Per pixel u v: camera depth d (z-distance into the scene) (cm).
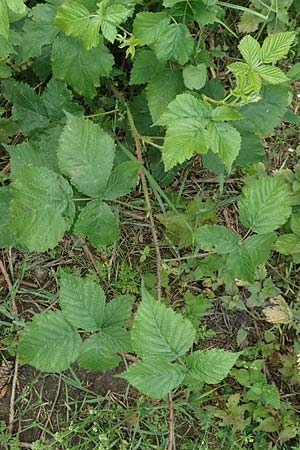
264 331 96
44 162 84
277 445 92
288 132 102
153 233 88
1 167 94
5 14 69
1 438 87
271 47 71
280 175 97
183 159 70
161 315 67
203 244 81
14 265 93
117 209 94
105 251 94
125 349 78
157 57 79
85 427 90
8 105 94
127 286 94
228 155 70
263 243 80
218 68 101
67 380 90
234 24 101
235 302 95
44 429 89
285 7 96
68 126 74
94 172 75
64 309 77
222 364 67
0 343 90
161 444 90
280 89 86
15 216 74
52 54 82
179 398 91
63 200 75
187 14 79
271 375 95
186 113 70
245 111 87
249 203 79
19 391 89
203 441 90
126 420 90
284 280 97
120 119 93
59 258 94
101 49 82
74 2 72
